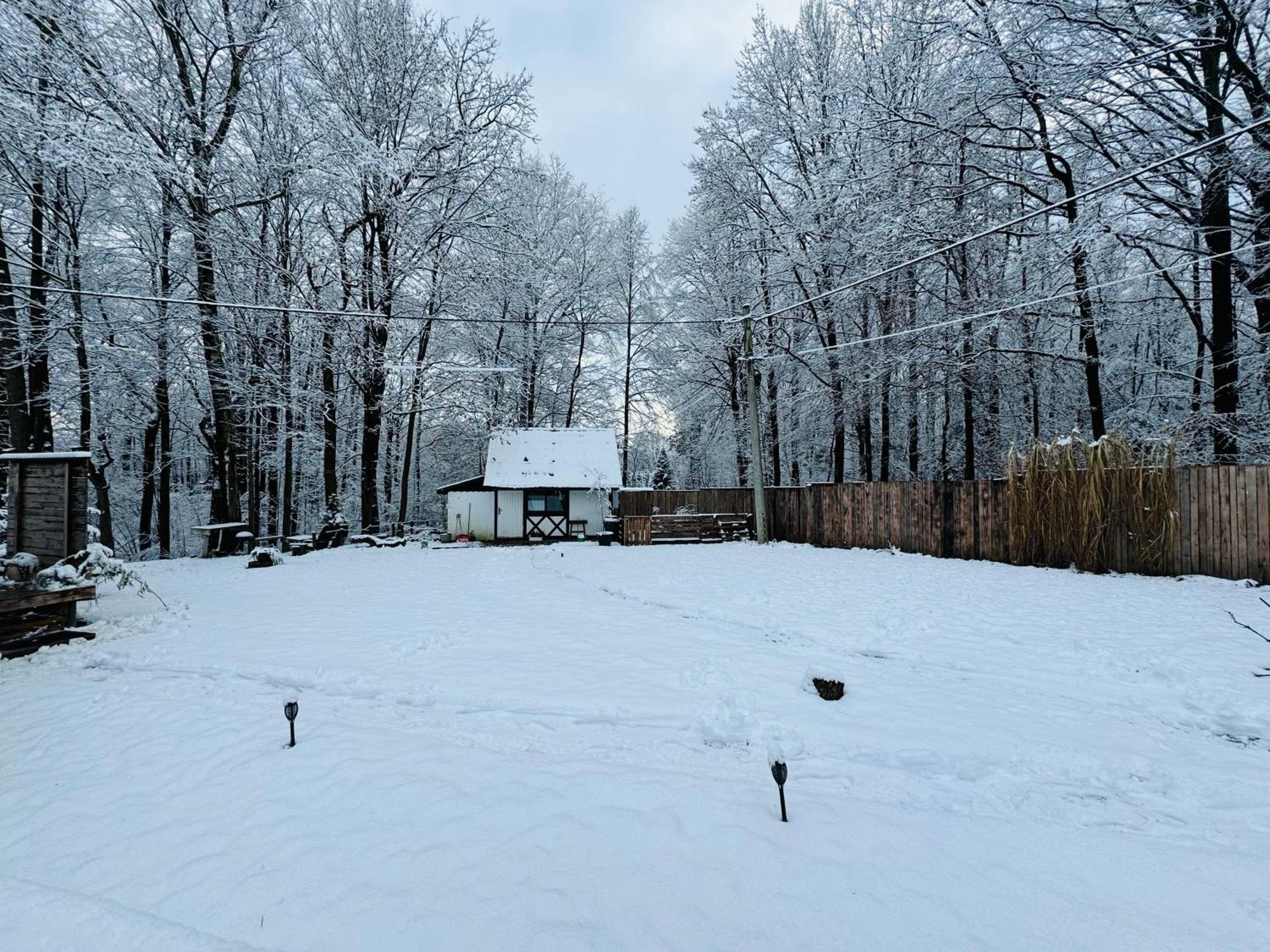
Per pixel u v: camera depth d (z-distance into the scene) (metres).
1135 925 2.15
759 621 7.01
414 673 5.11
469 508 20.58
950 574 10.16
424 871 2.50
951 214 14.55
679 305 24.88
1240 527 8.41
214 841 2.80
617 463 21.28
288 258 17.52
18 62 11.59
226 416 16.69
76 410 16.72
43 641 6.27
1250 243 11.07
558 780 3.24
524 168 21.11
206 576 11.19
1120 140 11.59
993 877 2.43
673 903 2.28
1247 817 2.93
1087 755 3.53
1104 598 7.77
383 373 18.33
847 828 2.78
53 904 2.36
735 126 20.56
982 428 19.22
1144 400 15.65
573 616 7.39
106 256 15.32
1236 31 10.38
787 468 25.05
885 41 18.20
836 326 19.78
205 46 15.27
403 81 17.88
